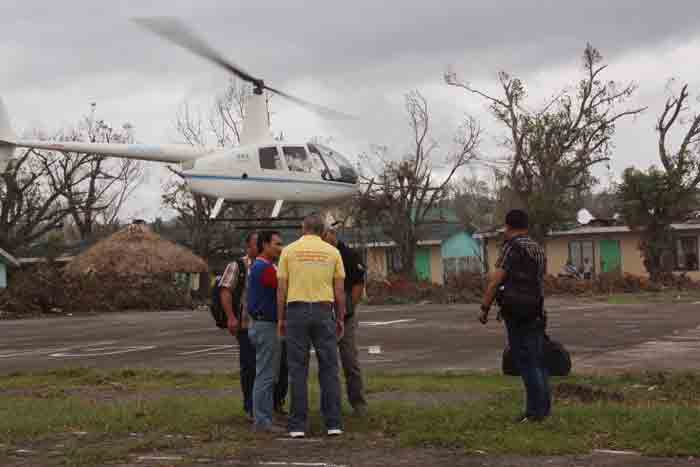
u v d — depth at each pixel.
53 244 59.78
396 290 37.97
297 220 30.75
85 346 21.69
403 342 19.31
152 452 8.31
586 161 51.03
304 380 8.98
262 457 7.94
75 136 60.75
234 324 9.83
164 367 16.22
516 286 8.92
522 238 9.04
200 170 30.52
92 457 8.02
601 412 8.94
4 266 48.19
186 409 10.38
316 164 30.00
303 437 8.82
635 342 17.62
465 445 7.98
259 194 30.08
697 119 53.66
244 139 30.75
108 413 10.16
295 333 8.98
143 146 31.41
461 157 53.12
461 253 57.50
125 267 41.41
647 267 44.44
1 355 20.19
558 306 30.86
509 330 8.99
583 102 51.06
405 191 51.34
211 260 53.41
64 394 12.85
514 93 51.69
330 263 9.13
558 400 10.28
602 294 39.22
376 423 9.25
